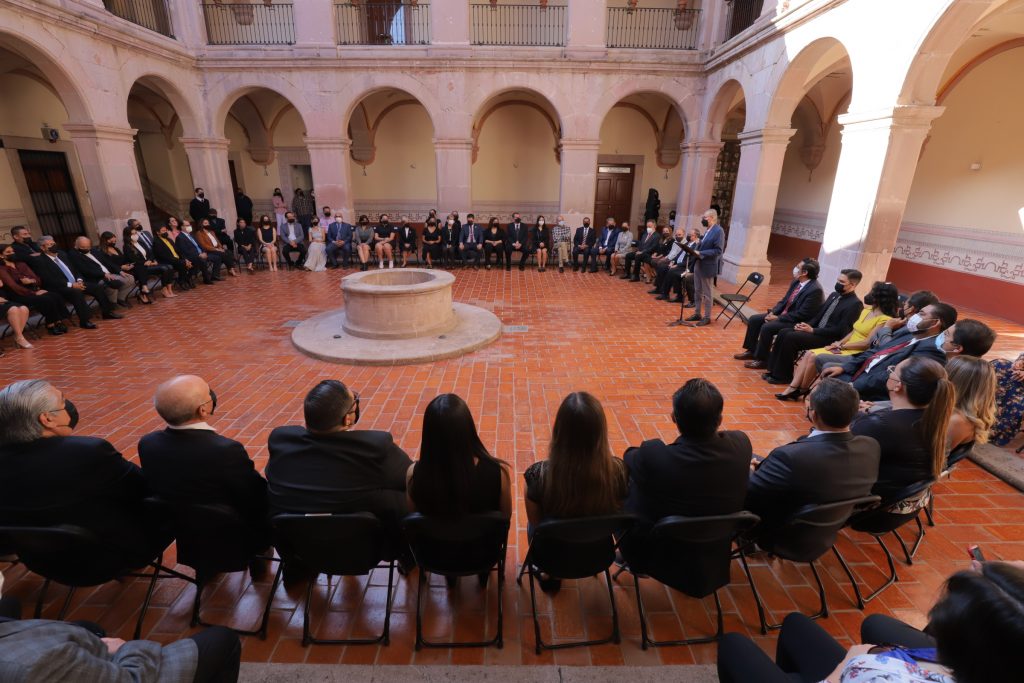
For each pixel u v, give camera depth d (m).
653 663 2.11
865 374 4.03
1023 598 0.82
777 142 8.88
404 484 2.31
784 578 2.61
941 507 3.20
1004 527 3.01
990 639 0.81
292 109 14.33
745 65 9.40
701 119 11.45
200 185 11.76
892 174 5.89
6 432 1.92
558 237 11.83
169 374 5.27
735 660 1.61
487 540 2.11
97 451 2.06
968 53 7.56
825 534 2.21
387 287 6.12
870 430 2.51
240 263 11.66
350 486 2.06
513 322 7.32
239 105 13.78
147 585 2.52
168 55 10.23
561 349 6.16
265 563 2.60
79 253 7.21
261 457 3.74
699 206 11.82
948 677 0.99
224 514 2.08
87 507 2.04
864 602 2.44
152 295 8.73
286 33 12.89
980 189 7.64
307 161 14.82
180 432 2.13
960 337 3.21
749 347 5.86
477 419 4.33
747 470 2.08
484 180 14.87
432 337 6.27
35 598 2.42
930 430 2.36
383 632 2.23
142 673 1.29
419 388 4.97
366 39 13.16
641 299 8.81
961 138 7.95
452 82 11.27
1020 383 3.67
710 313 7.32
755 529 2.36
